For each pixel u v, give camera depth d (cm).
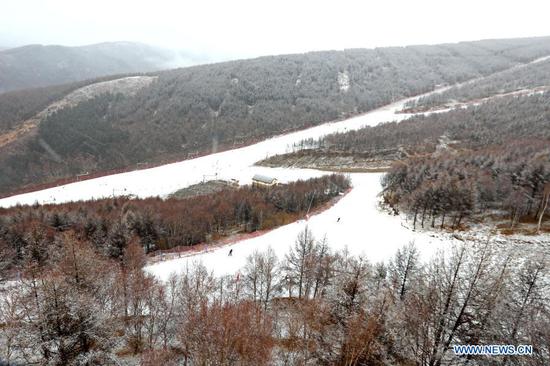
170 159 18325
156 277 5441
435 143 14325
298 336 3116
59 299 2620
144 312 3997
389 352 2659
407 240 6662
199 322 2778
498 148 10431
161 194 12319
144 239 7288
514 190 6819
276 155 15988
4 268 5719
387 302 2855
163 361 3077
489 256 2850
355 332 2548
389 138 15450
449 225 6969
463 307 2486
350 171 13388
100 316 2848
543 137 11550
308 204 9325
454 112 18225
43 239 5919
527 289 3325
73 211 8088
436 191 6969
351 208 9081
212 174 14238
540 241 5666
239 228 8475
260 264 4716
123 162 19275
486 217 6975
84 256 3356
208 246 7238
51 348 2592
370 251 6334
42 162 19288
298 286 4966
